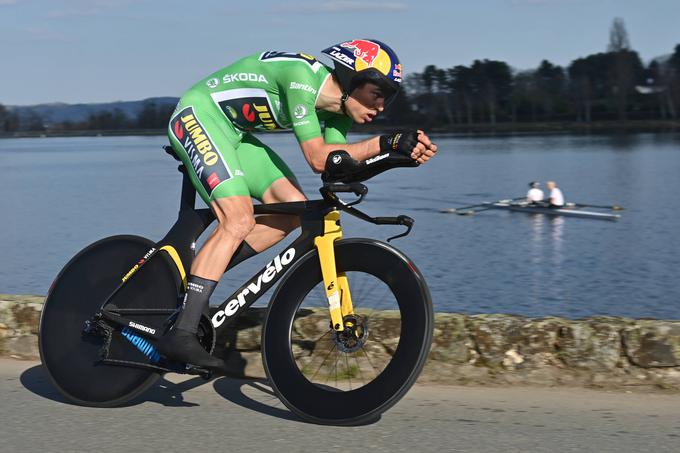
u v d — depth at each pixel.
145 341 3.27
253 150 3.39
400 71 3.12
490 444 2.71
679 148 72.31
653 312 14.19
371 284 3.63
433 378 3.51
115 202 36.12
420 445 2.72
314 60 3.16
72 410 3.18
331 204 3.12
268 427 2.95
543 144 90.31
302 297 3.16
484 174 48.94
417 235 23.72
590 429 2.84
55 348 3.34
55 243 23.67
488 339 3.48
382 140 2.96
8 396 3.36
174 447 2.75
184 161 3.28
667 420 2.93
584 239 22.34
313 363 3.63
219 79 3.28
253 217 3.19
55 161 86.56
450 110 160.00
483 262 19.16
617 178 42.75
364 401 2.93
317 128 3.11
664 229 23.75
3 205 35.66
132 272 3.34
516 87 158.75
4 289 16.84
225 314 3.25
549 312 14.34
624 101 149.88
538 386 3.41
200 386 3.54
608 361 3.35
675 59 145.12
